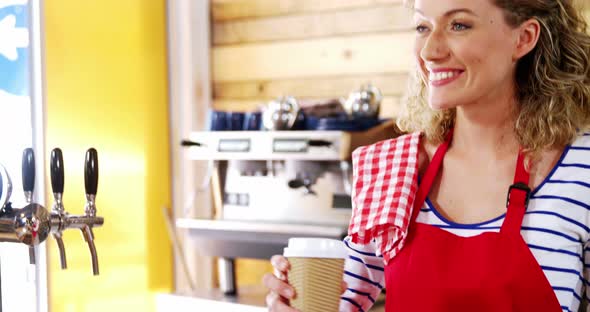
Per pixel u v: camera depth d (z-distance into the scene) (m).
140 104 3.09
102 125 2.90
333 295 1.17
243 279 3.30
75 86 2.79
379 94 2.65
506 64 1.25
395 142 1.44
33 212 1.30
